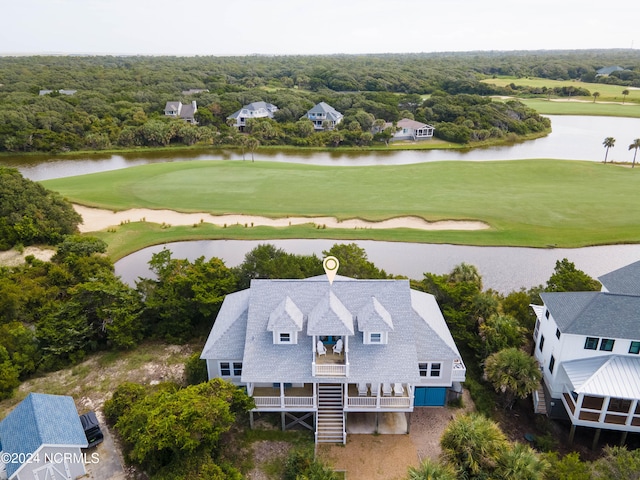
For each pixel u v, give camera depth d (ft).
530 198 257.34
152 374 113.60
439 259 187.73
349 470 88.17
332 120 485.15
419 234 209.05
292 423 97.60
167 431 78.07
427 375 102.37
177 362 118.42
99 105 486.38
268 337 98.27
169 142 431.84
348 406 95.14
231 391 90.33
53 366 116.47
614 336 94.53
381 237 206.39
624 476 73.56
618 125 542.57
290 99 570.05
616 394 89.20
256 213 235.61
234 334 102.42
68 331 118.93
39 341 118.42
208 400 84.64
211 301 124.26
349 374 93.15
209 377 103.19
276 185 283.18
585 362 97.66
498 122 479.41
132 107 498.69
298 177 301.22
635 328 94.73
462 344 122.62
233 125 495.00
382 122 472.03
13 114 396.98
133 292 131.75
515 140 465.88
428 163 338.95
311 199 256.32
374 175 306.55
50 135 392.47
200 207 244.42
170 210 241.76
